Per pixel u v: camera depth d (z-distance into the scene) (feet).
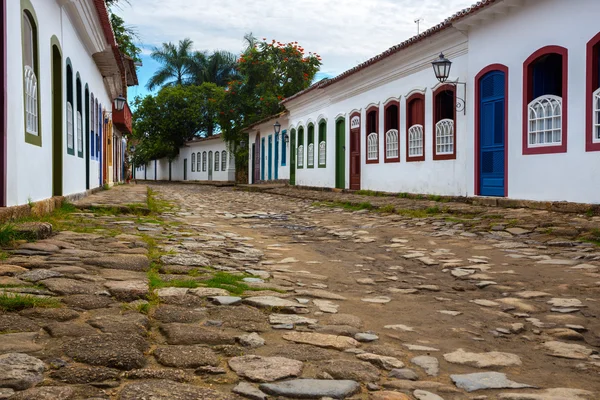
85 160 47.91
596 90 33.68
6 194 22.56
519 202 39.60
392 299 17.10
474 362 11.41
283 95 120.57
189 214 44.01
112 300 13.83
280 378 9.63
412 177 55.77
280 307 14.52
